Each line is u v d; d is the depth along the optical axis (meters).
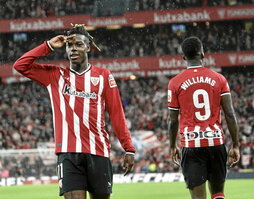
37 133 65.25
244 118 64.94
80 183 11.72
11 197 33.09
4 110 71.94
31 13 79.31
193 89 13.82
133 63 79.38
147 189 36.81
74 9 79.94
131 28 82.81
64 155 11.79
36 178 50.69
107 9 80.00
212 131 13.71
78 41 12.06
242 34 80.81
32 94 76.44
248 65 81.69
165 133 60.16
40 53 11.98
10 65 78.81
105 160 11.98
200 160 13.72
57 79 12.09
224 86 13.89
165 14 78.44
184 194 32.09
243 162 55.59
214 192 14.08
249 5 78.19
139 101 73.44
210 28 82.19
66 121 11.84
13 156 51.19
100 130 12.00
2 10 79.44
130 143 12.13
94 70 12.23
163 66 79.12
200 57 14.10
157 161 55.03
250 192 32.22
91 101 11.97
